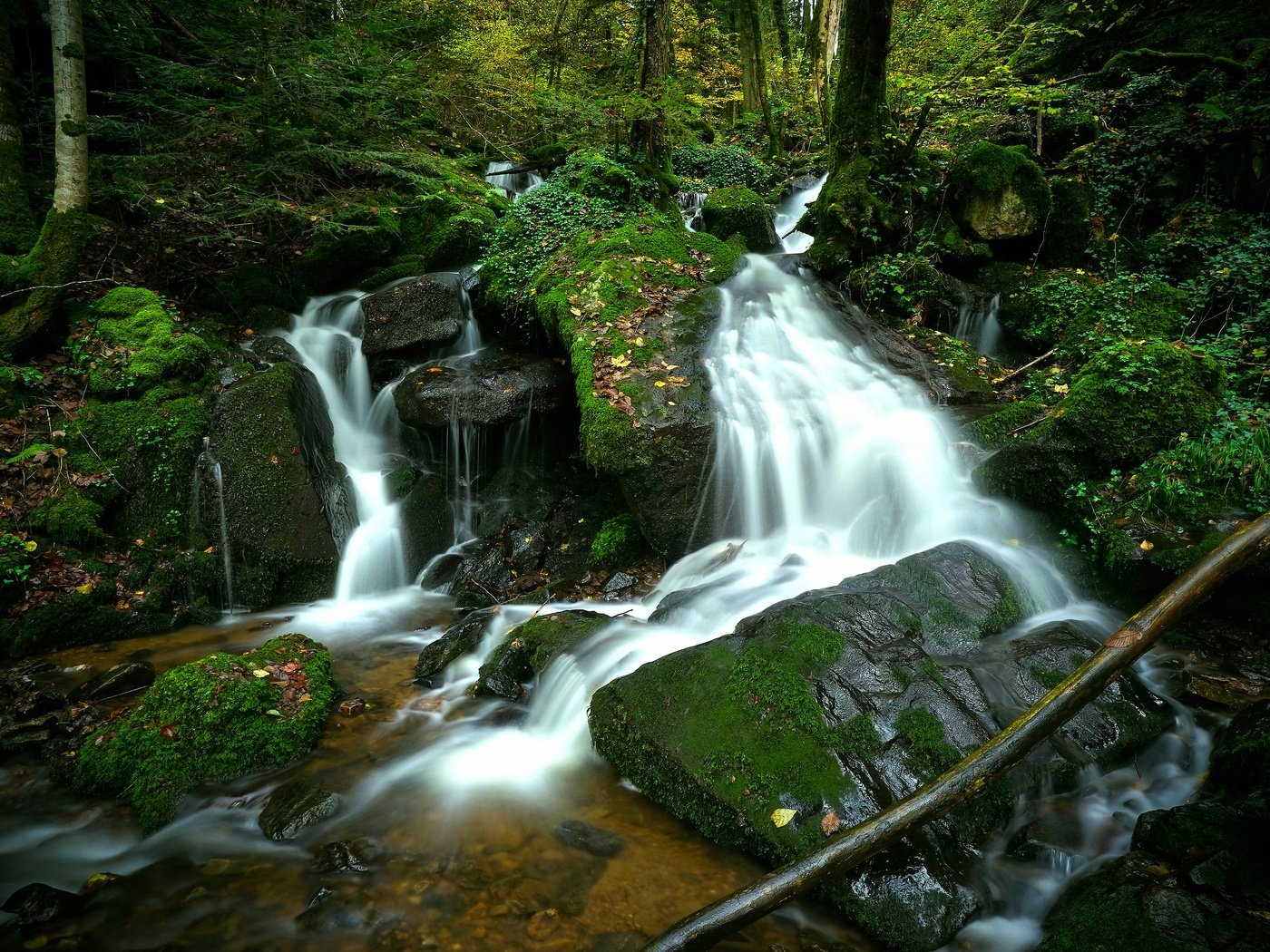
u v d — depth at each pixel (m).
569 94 11.36
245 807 4.05
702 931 2.67
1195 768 3.95
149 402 7.08
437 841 3.71
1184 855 3.05
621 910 3.24
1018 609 4.94
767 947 3.05
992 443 6.75
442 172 11.38
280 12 9.15
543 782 4.20
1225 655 4.69
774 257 10.00
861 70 9.92
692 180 14.92
